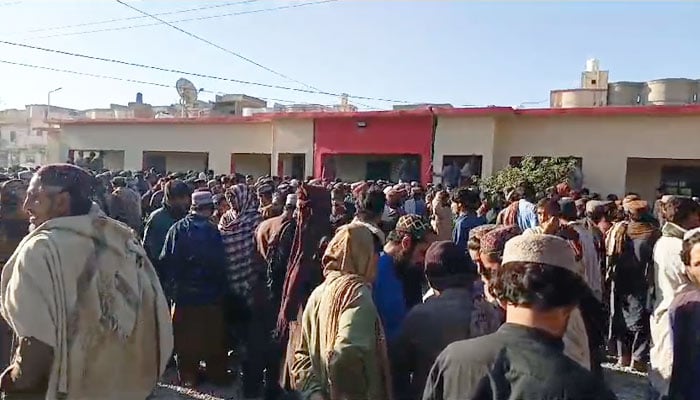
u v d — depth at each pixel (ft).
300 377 10.25
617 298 22.24
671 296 12.57
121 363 8.79
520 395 5.82
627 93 71.36
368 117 67.72
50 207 8.70
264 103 117.19
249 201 19.35
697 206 13.83
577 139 59.67
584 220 24.89
